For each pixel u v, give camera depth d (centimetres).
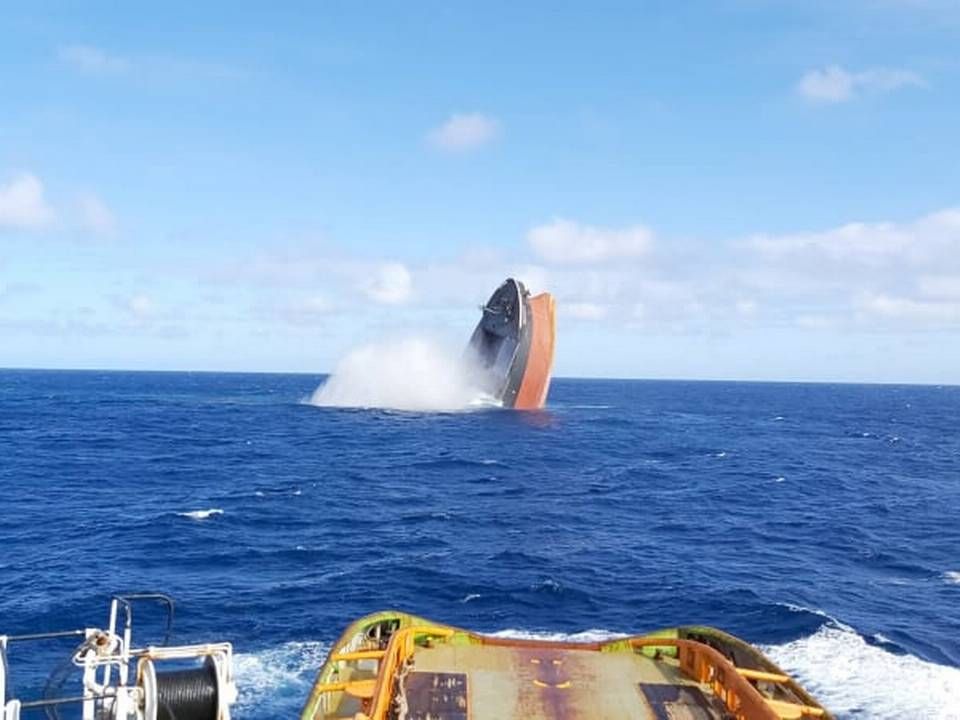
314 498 6831
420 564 4531
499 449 10706
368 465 8988
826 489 8156
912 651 3262
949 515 6750
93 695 1334
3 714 1273
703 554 5047
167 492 7125
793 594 4100
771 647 3325
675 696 1656
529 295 15300
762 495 7612
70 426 13625
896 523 6331
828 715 1534
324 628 3416
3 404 19100
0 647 1303
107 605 3716
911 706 2741
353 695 1584
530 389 15350
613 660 1847
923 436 15650
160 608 3672
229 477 8050
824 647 3306
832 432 16062
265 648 3180
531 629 3522
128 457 9631
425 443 11250
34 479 7862
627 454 10712
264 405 18612
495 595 3975
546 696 1639
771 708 1421
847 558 5059
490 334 15875
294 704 2673
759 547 5319
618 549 5097
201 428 13412
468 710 1569
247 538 5234
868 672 3033
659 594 4059
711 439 13488
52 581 4128
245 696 2728
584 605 3872
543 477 8312
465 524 5788
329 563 4559
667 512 6550
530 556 4791
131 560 4609
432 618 3625
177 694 1376
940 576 4622
